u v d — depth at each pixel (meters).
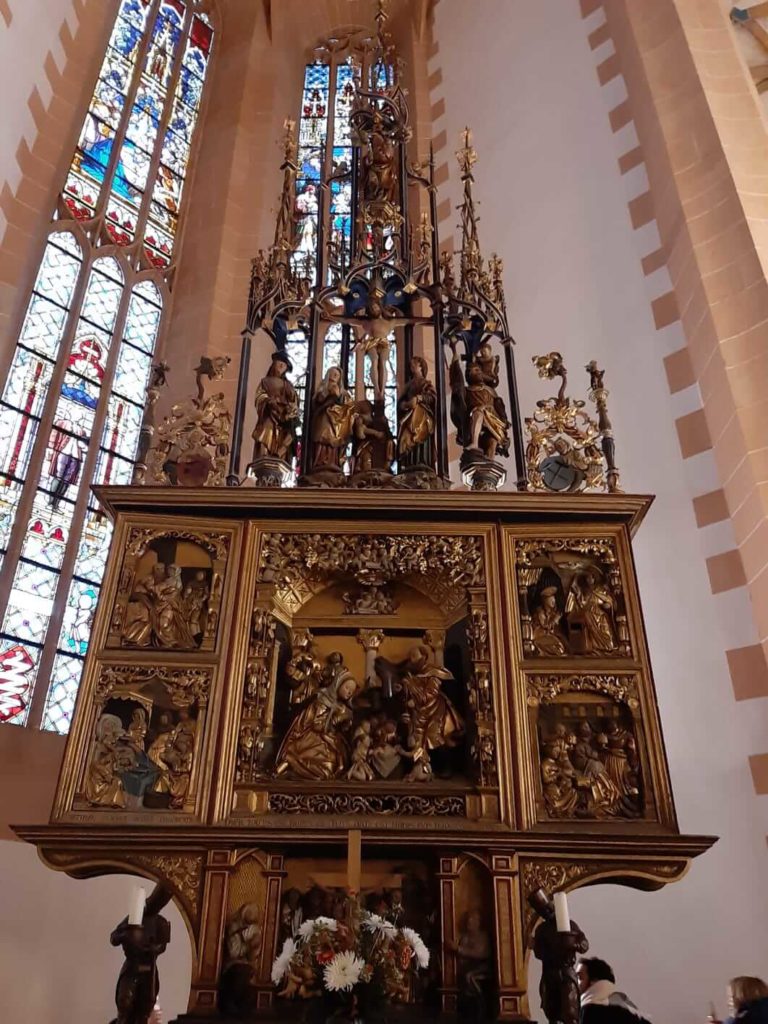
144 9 13.34
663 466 7.73
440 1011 4.30
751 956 5.92
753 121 8.52
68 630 8.60
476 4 13.48
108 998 6.86
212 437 6.31
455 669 5.48
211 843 4.55
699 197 8.24
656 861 4.58
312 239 12.51
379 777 4.99
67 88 10.91
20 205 9.72
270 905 4.50
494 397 6.65
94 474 9.52
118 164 11.78
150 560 5.49
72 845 4.55
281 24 14.79
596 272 9.23
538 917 4.51
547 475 6.21
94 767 4.79
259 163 13.02
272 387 6.53
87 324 10.29
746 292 7.52
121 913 7.17
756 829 6.19
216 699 4.99
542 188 10.45
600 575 5.50
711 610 6.95
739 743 6.45
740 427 7.03
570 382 8.84
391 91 8.68
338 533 5.55
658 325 8.35
